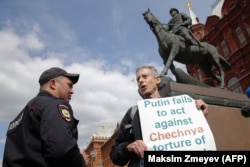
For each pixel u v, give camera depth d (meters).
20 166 2.05
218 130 4.83
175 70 7.50
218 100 5.84
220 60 9.16
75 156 2.00
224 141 4.75
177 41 7.81
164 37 7.94
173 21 8.67
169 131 2.40
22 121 2.21
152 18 8.29
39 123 2.12
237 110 5.34
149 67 3.02
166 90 5.45
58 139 1.95
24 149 2.07
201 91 5.73
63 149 1.93
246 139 5.00
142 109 2.53
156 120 2.46
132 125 2.64
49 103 2.18
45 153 1.99
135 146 2.31
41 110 2.15
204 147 2.33
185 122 2.45
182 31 8.21
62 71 2.66
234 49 27.86
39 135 2.10
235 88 27.19
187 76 7.30
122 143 2.63
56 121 2.04
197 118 2.48
